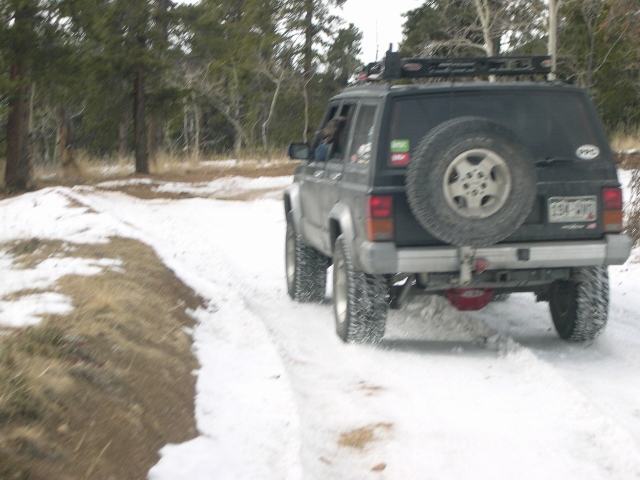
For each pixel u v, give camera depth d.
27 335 5.46
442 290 7.33
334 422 5.56
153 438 4.65
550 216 6.98
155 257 10.38
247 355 6.90
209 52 47.31
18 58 25.72
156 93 35.78
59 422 4.29
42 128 50.00
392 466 4.84
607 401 5.84
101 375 5.05
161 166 38.53
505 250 6.83
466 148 6.41
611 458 4.86
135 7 32.31
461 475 4.71
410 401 5.96
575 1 30.91
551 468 4.77
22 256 10.18
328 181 8.42
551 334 8.21
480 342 7.82
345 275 7.49
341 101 8.91
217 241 15.59
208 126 65.62
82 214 15.16
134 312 6.94
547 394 6.02
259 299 10.17
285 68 51.31
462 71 7.71
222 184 31.09
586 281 7.34
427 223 6.53
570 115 7.20
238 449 4.85
